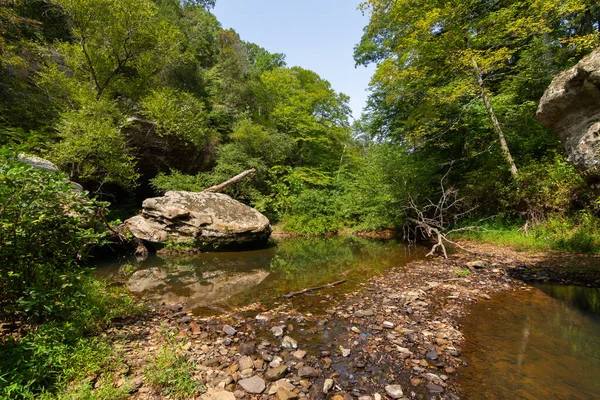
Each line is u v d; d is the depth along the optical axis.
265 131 19.06
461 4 9.81
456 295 5.23
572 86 4.32
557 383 2.72
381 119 16.28
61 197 3.00
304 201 17.20
